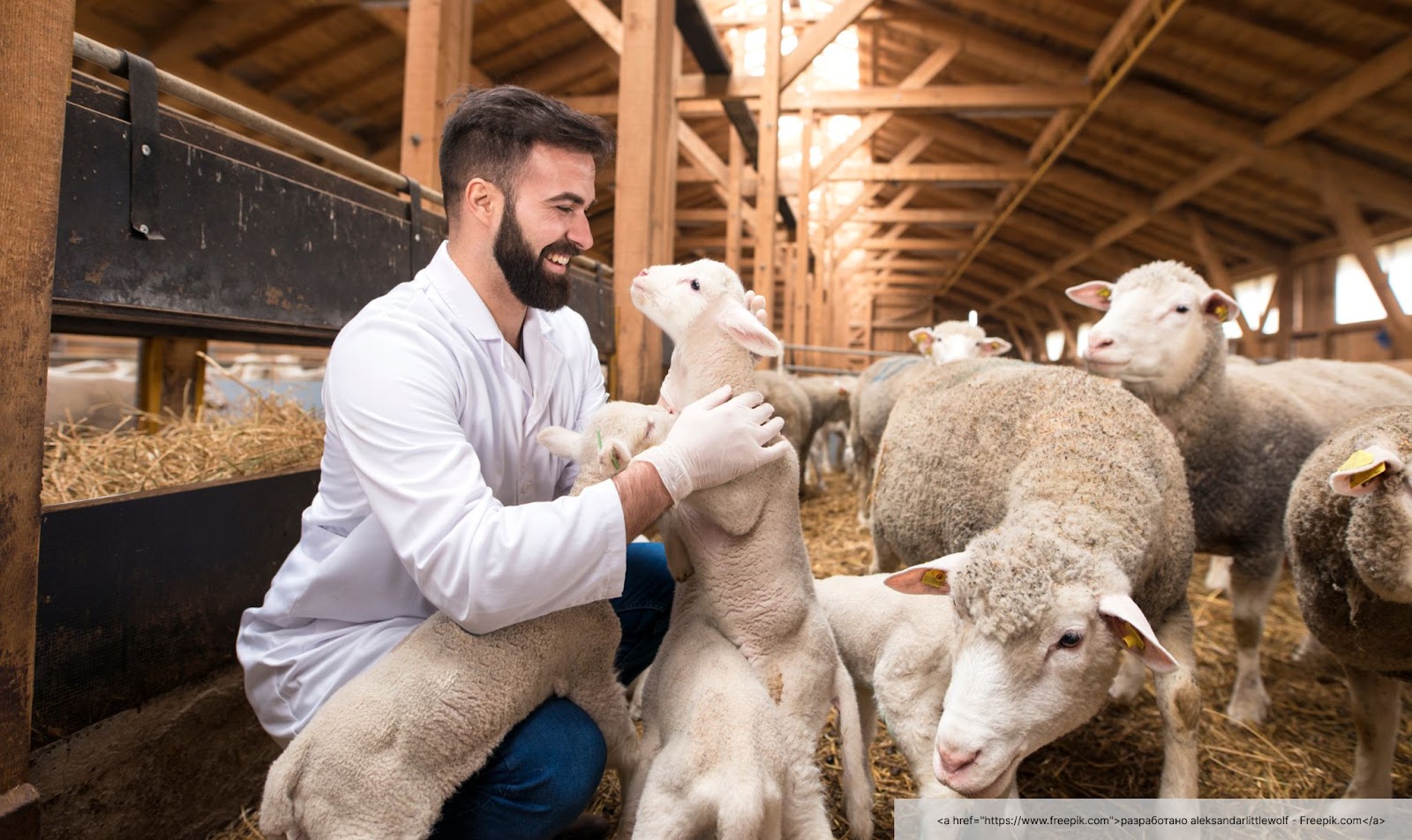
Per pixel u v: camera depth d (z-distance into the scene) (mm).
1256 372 4207
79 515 1879
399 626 1823
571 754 1726
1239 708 3086
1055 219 18172
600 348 4617
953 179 14727
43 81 1481
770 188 8484
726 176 13797
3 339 1438
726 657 1894
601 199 16203
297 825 1504
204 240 2168
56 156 1514
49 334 1527
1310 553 2289
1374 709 2363
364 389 1651
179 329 3559
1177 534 2219
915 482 2736
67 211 1799
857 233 24906
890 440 3049
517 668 1661
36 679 1782
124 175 1933
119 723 1992
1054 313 24969
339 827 1469
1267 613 4246
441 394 1720
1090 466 2086
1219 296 3123
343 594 1795
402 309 1795
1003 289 28922
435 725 1540
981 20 10898
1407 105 8688
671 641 2057
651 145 4875
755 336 2080
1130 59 8953
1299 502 2318
